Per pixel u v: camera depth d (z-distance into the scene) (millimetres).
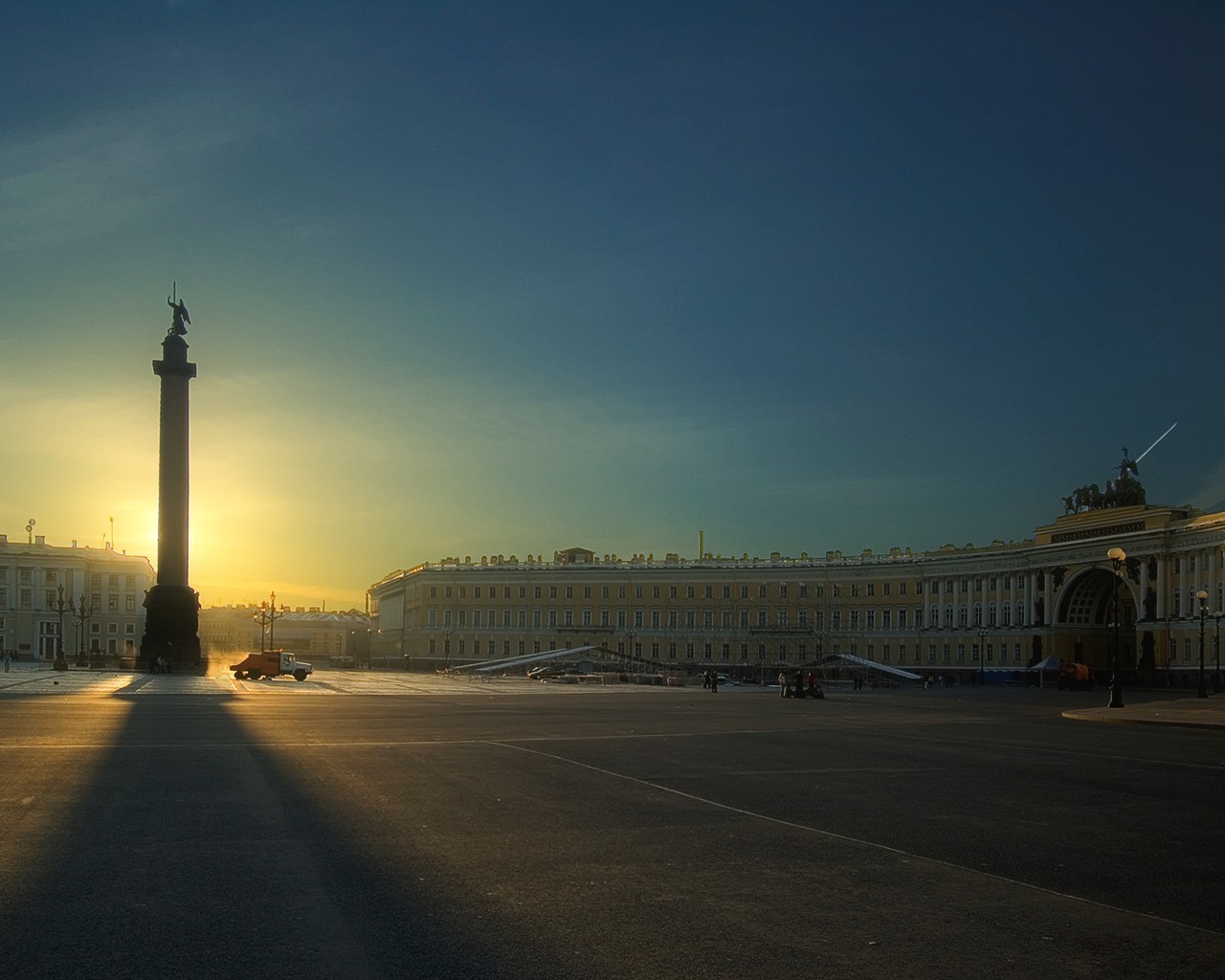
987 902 11469
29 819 15680
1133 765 26250
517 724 37406
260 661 85438
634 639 165750
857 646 156375
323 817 16156
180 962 9086
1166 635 119938
